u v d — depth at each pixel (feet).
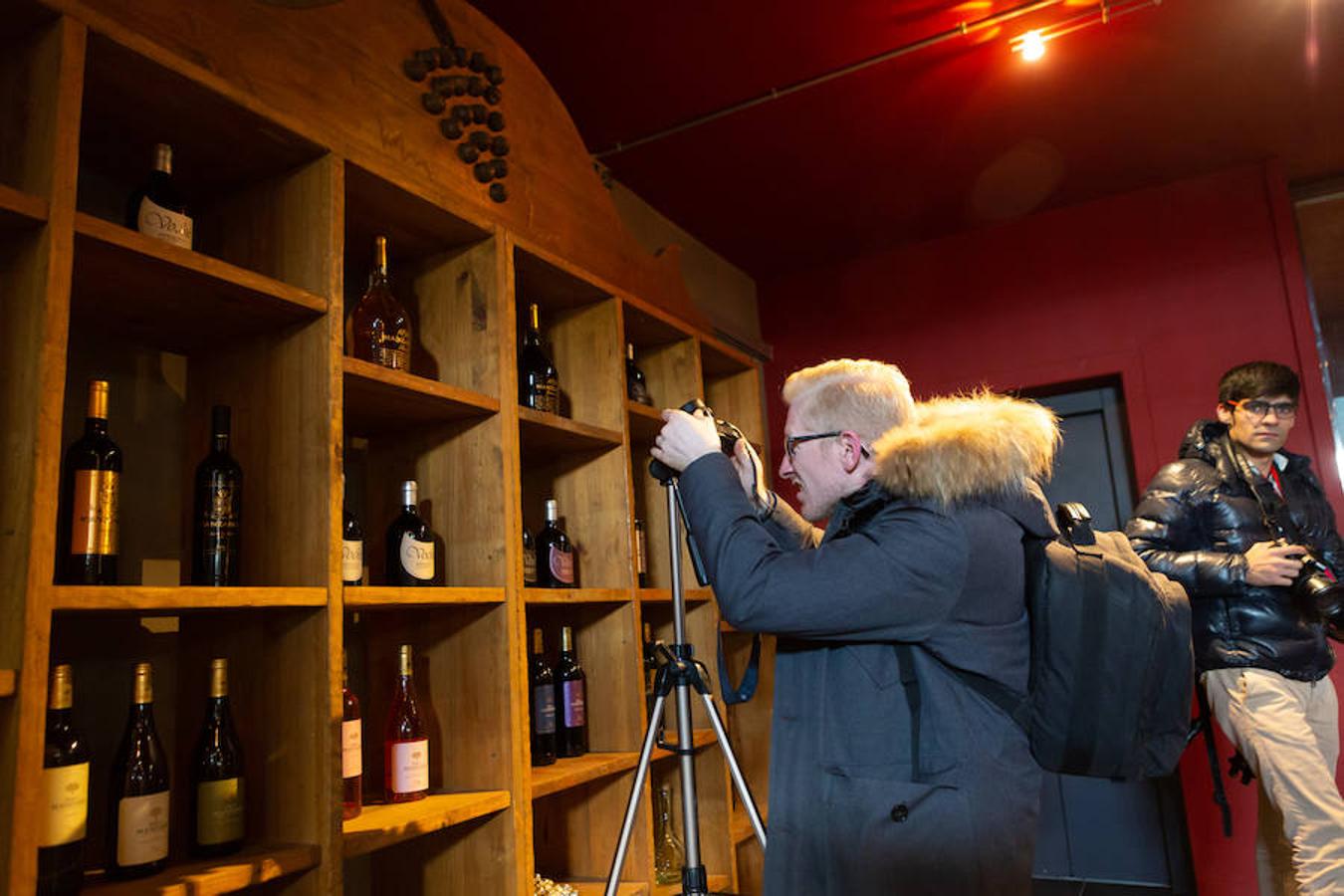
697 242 12.04
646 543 9.02
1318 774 6.43
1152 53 8.42
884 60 8.37
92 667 4.83
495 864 5.73
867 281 12.71
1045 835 11.37
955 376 11.96
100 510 4.13
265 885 4.62
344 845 4.61
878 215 11.59
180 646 5.22
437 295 6.61
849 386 4.26
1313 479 7.80
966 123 9.54
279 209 5.29
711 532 3.78
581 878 7.03
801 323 13.05
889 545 3.52
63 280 3.76
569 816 7.18
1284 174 10.76
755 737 9.73
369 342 5.82
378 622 6.45
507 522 6.07
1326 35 8.18
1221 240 10.76
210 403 5.39
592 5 7.55
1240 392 7.41
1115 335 11.16
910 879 3.36
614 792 7.04
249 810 4.76
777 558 3.64
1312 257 10.84
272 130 4.90
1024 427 3.82
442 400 5.81
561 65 8.31
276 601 4.42
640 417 8.18
